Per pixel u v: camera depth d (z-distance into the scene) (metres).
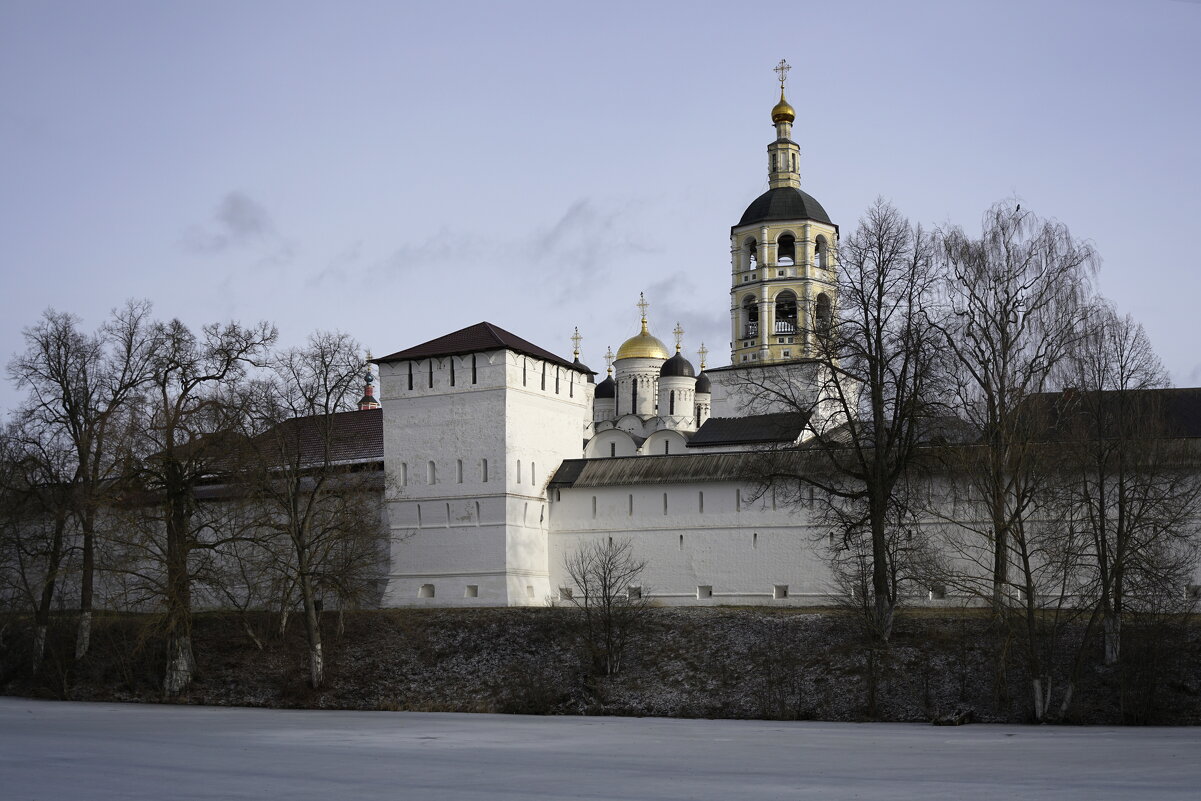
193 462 74.06
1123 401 60.78
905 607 74.38
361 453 96.12
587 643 71.88
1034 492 62.97
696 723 56.16
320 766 36.28
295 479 76.25
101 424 76.06
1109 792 29.16
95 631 80.31
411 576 88.94
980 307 62.69
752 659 68.00
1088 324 61.72
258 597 81.06
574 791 30.14
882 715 60.00
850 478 77.69
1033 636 58.03
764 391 76.88
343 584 74.81
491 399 88.00
